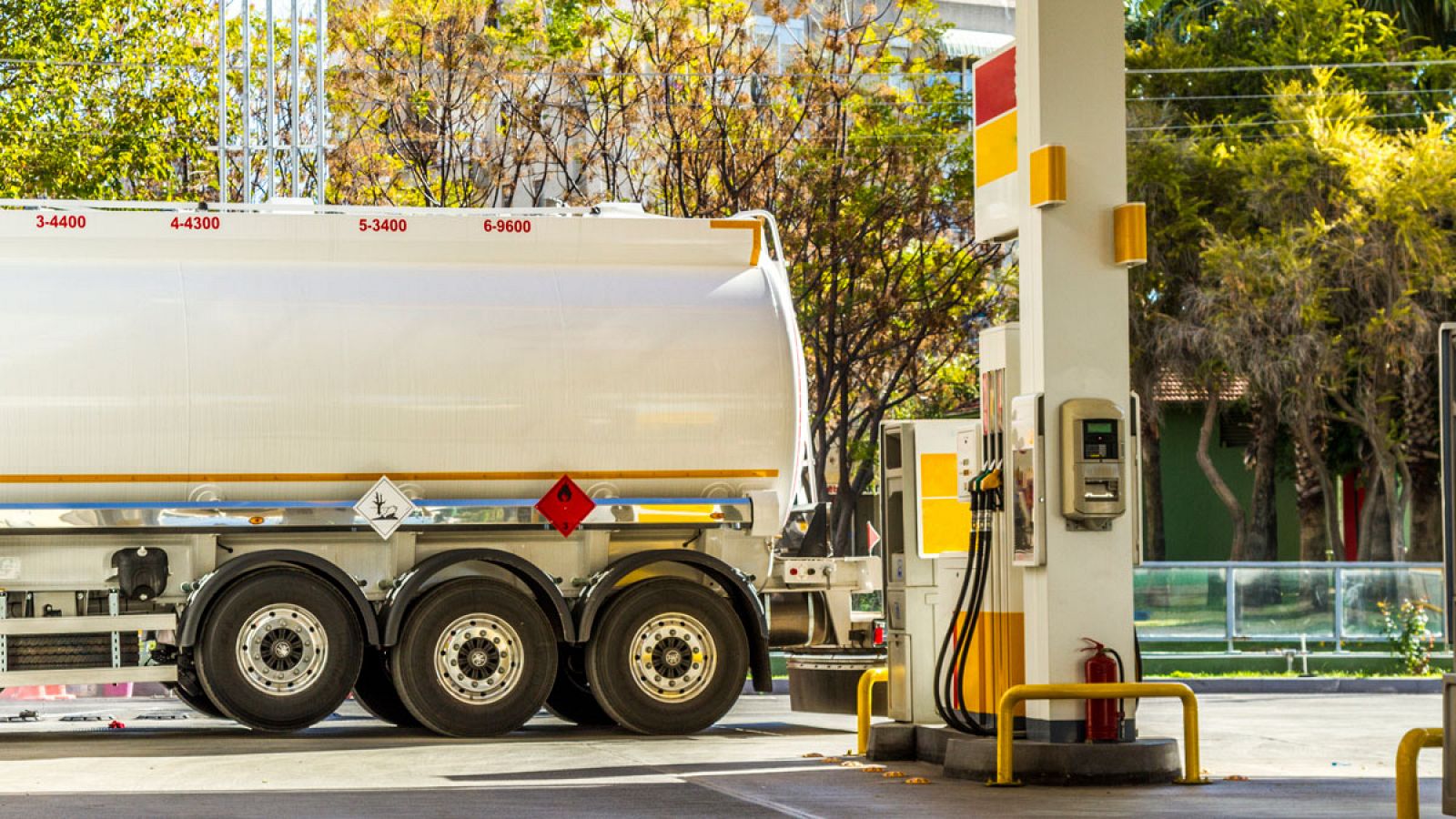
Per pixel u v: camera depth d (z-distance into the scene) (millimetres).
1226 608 22188
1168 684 10805
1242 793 10367
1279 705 18891
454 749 13250
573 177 31906
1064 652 10867
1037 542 10867
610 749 13266
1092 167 11031
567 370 14570
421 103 30266
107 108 32719
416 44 30297
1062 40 11023
